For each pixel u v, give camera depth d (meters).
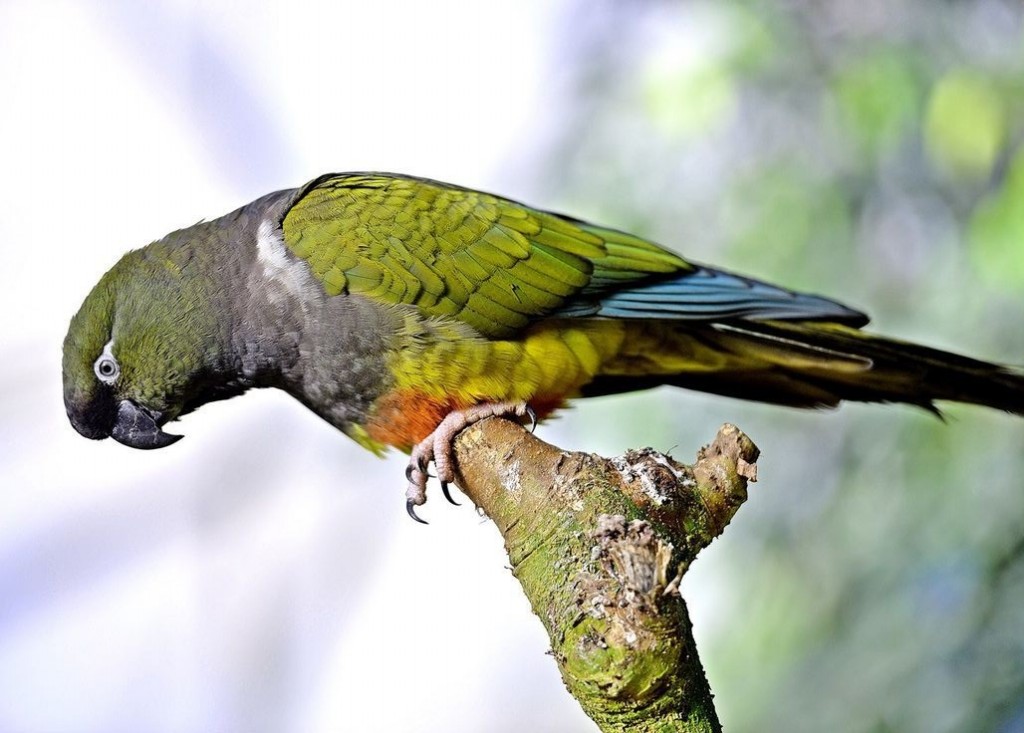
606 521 5.81
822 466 12.18
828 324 9.14
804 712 11.35
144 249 9.28
